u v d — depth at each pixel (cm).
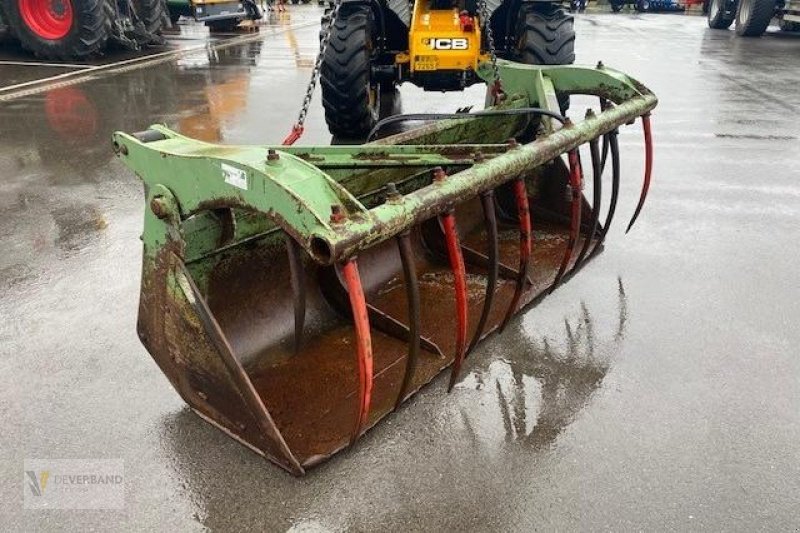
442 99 844
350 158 277
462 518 219
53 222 452
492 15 611
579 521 217
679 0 2562
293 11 2425
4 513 220
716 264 392
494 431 257
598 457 245
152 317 246
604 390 281
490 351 305
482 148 292
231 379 229
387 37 636
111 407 270
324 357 287
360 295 190
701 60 1190
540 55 526
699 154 607
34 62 1066
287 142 352
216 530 214
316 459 234
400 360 289
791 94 886
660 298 353
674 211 471
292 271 231
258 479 234
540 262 372
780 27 1686
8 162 577
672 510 221
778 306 347
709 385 285
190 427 259
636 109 347
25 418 264
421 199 205
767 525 215
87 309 344
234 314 273
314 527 215
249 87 912
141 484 232
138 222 453
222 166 204
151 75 986
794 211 474
